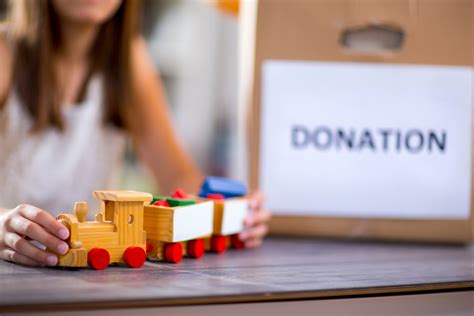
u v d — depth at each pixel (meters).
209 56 2.58
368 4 1.03
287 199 1.02
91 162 1.55
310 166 1.02
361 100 1.02
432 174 1.02
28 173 1.48
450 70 1.03
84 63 1.51
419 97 1.02
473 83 1.03
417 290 0.59
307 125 1.02
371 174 1.02
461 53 1.03
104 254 0.63
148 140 1.63
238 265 0.72
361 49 1.04
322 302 0.54
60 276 0.58
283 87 1.02
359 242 1.02
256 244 0.93
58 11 1.39
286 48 1.02
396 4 1.03
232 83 2.63
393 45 1.04
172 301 0.48
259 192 0.98
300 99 1.02
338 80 1.02
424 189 1.02
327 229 1.03
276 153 1.02
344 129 1.02
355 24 1.03
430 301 0.60
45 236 0.61
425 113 1.02
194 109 2.55
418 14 1.03
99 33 1.48
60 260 0.62
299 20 1.02
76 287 0.52
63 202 1.52
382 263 0.78
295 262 0.77
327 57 1.03
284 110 1.02
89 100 1.51
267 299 0.52
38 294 0.48
